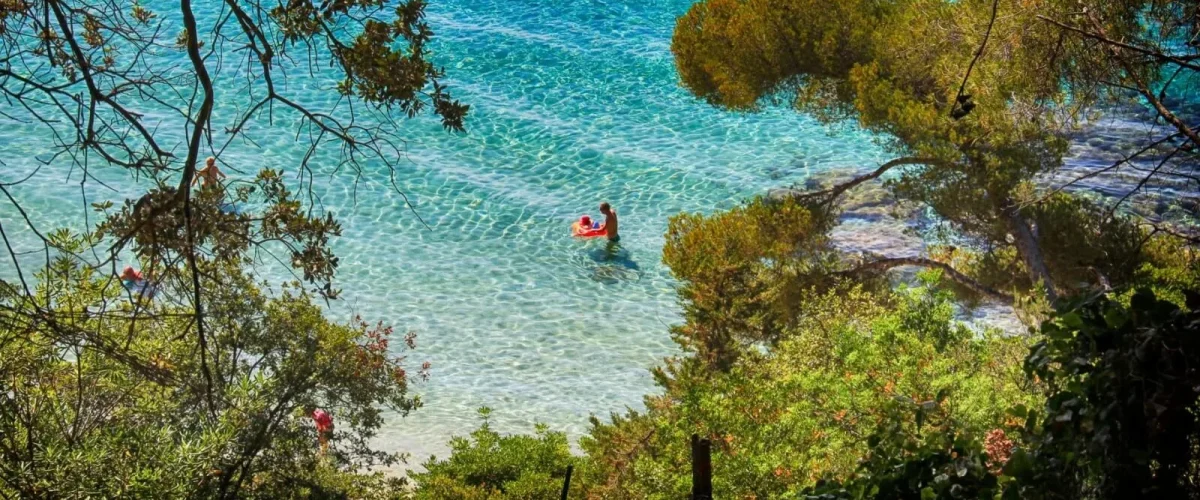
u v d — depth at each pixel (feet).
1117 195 81.41
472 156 104.78
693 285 56.44
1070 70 28.76
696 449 12.01
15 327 19.52
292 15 20.80
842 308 43.57
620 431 45.14
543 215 93.61
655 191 98.53
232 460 33.45
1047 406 13.09
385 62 20.86
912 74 54.95
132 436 27.09
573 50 132.67
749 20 61.67
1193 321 11.83
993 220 56.18
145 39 21.85
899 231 84.94
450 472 47.70
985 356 33.04
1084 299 13.01
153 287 18.29
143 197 17.78
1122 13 26.50
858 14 59.41
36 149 96.99
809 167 102.37
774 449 30.07
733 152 106.83
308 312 41.52
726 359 52.49
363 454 45.37
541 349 72.69
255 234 21.25
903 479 13.48
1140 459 11.89
